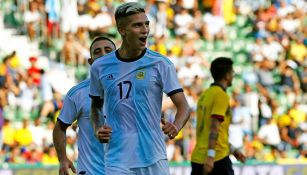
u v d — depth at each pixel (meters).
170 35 45.88
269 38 47.25
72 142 35.72
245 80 44.34
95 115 12.48
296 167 32.66
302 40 47.78
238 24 48.06
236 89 42.53
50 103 38.81
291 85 44.59
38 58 42.16
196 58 44.16
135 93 11.77
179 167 31.80
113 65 11.90
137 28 11.59
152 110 11.81
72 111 14.87
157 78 11.79
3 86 38.56
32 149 36.12
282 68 45.28
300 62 46.47
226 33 47.22
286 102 43.41
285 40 47.34
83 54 42.78
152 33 45.56
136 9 11.60
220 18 47.88
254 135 40.94
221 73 19.19
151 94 11.79
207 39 46.78
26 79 39.62
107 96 11.93
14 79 39.19
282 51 46.72
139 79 11.76
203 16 47.53
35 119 37.62
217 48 46.62
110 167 11.85
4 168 30.09
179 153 36.72
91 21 44.28
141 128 11.80
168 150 36.59
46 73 40.44
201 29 47.03
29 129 36.62
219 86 19.16
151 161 11.80
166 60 11.84
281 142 41.16
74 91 14.82
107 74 11.89
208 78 43.50
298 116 42.47
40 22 43.88
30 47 43.00
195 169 19.59
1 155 35.75
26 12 44.09
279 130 41.47
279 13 48.84
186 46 44.97
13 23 44.44
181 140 37.00
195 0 47.56
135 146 11.79
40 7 44.06
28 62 41.31
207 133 19.33
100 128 11.62
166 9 46.47
